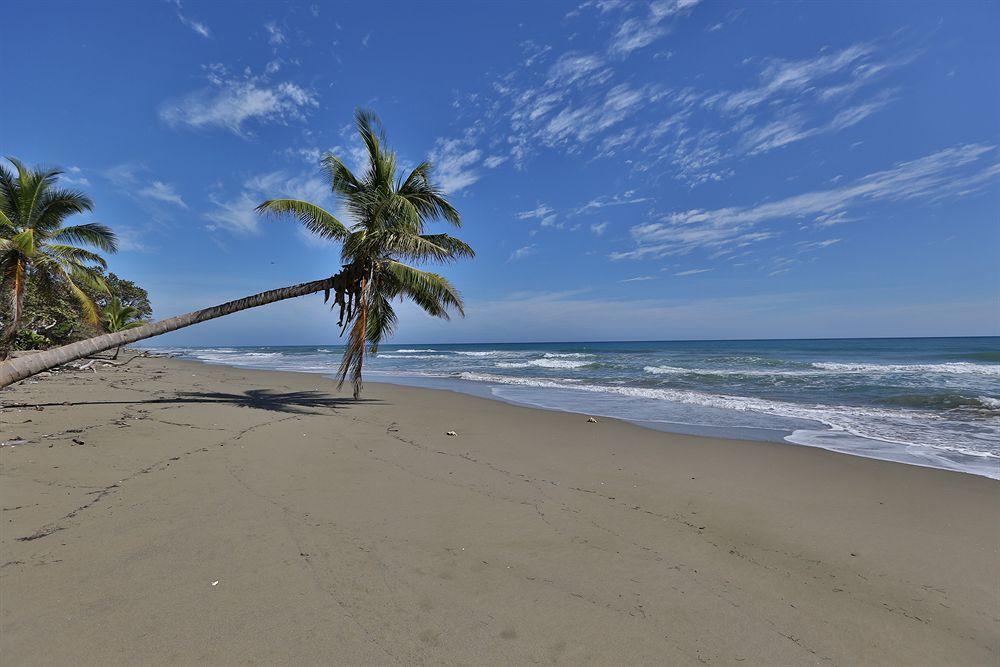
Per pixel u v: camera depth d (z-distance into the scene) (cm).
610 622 274
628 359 3391
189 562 318
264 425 812
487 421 973
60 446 592
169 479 489
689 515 454
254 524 386
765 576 337
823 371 2081
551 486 535
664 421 994
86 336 2962
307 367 2916
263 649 235
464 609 281
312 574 311
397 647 243
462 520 422
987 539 406
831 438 824
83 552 324
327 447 679
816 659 249
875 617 290
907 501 499
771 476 590
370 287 1227
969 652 258
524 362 3338
